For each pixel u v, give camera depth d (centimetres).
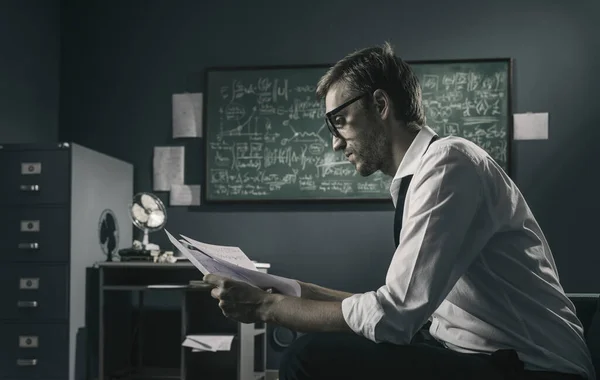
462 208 119
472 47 425
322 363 122
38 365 348
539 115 414
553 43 418
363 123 139
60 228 350
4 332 352
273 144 432
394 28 430
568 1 418
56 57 450
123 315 417
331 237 425
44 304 349
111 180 405
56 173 351
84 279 364
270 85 434
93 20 453
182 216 437
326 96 146
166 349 427
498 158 414
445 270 117
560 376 124
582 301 173
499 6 424
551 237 410
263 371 409
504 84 416
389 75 138
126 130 446
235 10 443
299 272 425
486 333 129
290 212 429
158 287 360
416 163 136
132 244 420
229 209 434
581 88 414
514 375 119
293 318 124
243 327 361
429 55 427
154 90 446
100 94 450
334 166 427
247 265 148
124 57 450
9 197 353
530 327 126
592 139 412
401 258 119
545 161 414
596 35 415
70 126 450
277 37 439
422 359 119
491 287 128
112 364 396
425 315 116
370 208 423
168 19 448
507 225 127
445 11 427
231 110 436
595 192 409
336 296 159
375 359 120
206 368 409
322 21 436
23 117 411
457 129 418
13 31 401
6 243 353
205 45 444
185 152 441
